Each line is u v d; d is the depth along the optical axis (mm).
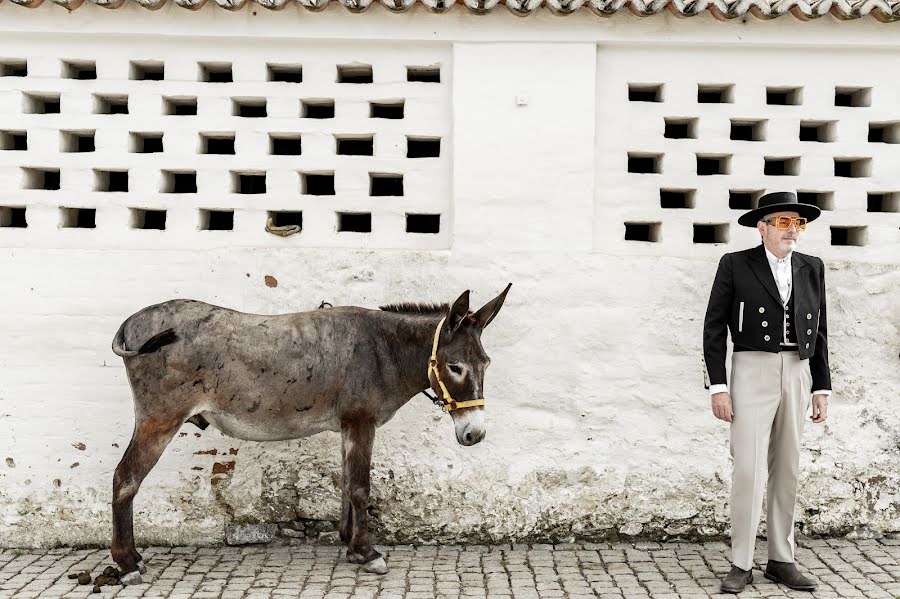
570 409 5090
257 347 4402
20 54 5094
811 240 5195
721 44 5105
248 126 5125
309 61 5145
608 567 4645
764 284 4234
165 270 5051
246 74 5145
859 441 5105
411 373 4512
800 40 5078
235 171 5141
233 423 4453
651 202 5188
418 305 4668
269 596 4180
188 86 5121
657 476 5090
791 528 4348
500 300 4355
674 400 5113
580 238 5074
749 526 4238
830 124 5250
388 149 5152
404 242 5160
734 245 5188
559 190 5062
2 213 5164
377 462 5043
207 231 5133
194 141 5129
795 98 5305
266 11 4992
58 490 4992
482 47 5047
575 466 5070
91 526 5000
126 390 5012
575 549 4957
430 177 5156
